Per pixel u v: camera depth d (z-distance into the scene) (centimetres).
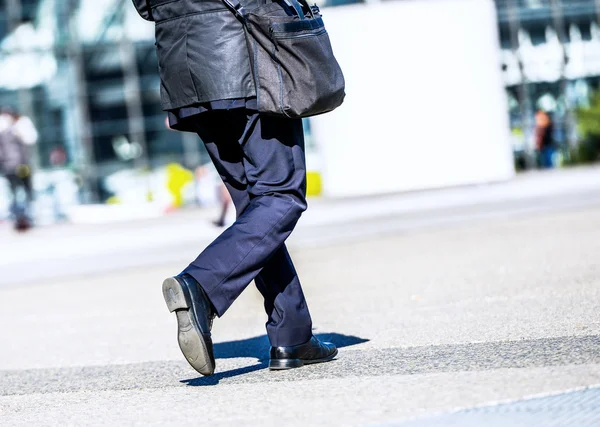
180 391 1002
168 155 8512
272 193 1001
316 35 966
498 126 5972
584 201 3884
